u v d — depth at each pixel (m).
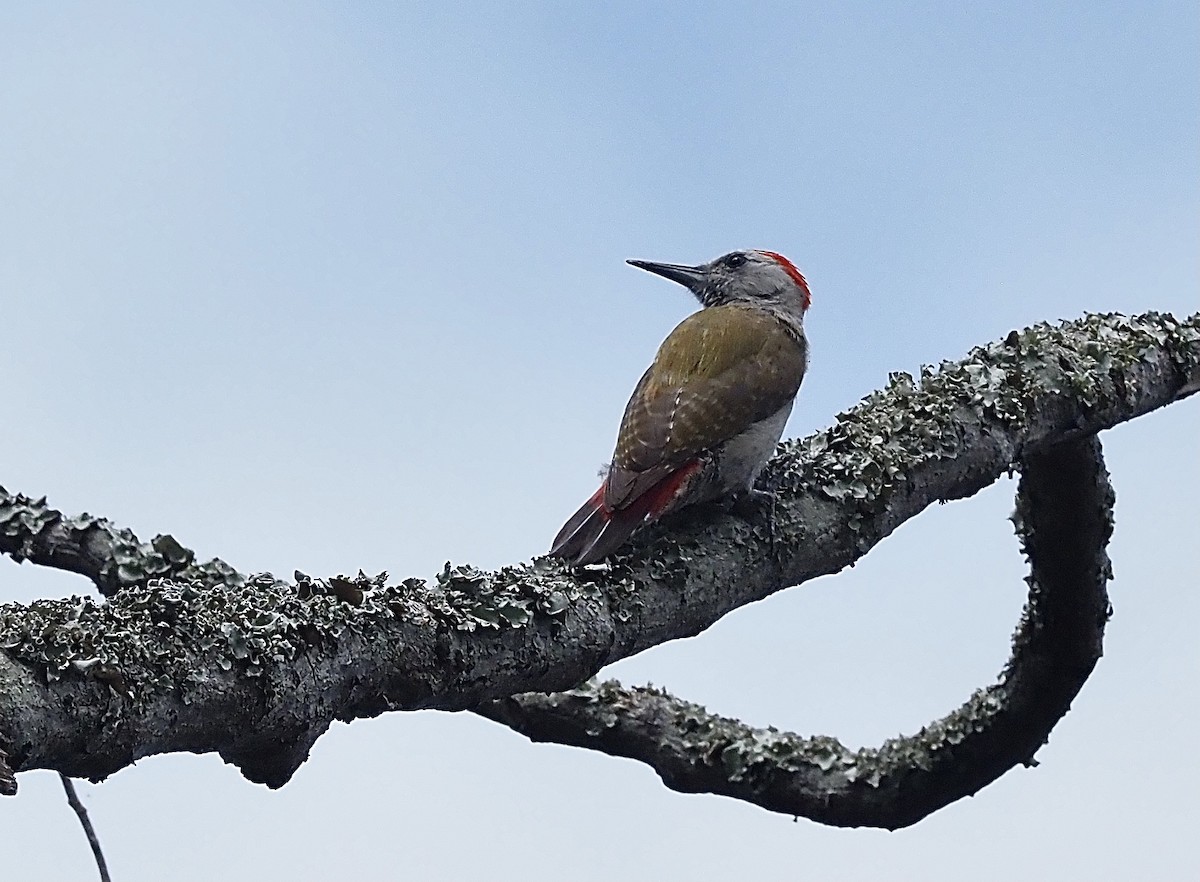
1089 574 9.59
